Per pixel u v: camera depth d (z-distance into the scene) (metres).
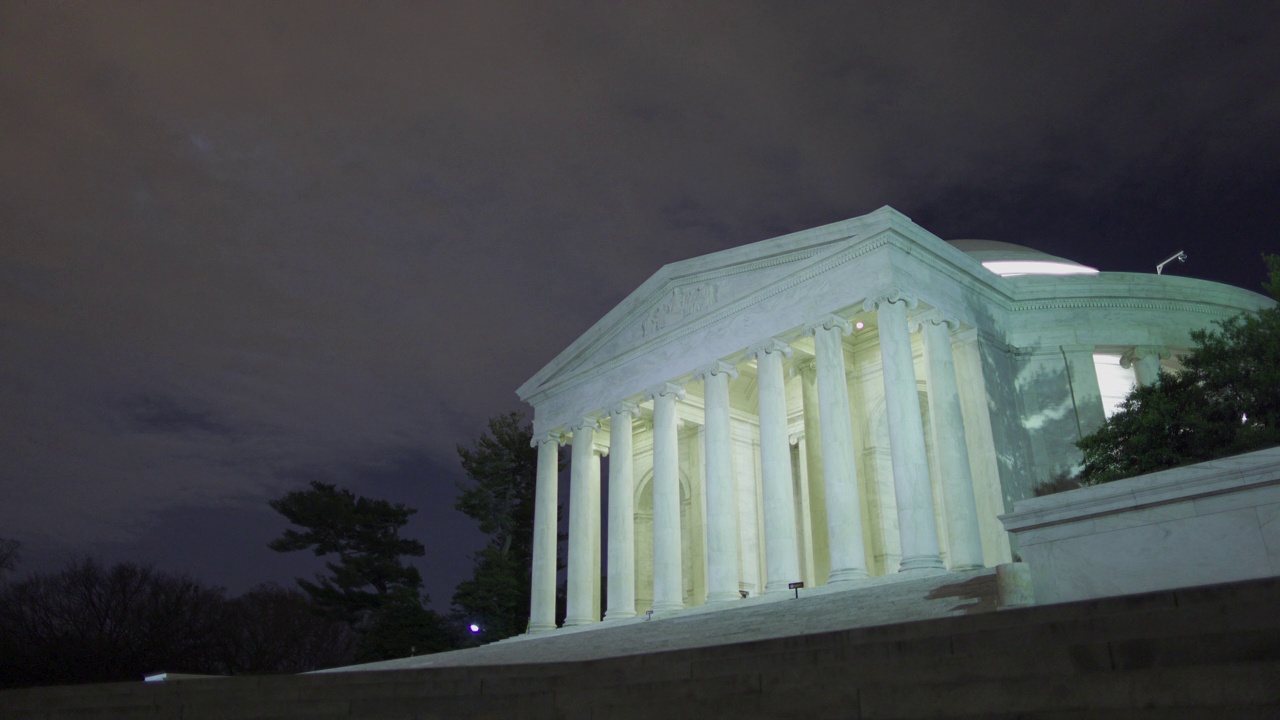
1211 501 17.69
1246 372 31.31
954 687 11.63
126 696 21.50
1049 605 14.09
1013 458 43.47
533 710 15.77
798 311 44.69
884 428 49.72
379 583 75.81
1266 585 12.18
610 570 51.09
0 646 77.25
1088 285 48.25
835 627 28.48
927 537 37.09
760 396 45.22
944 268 44.22
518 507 80.75
